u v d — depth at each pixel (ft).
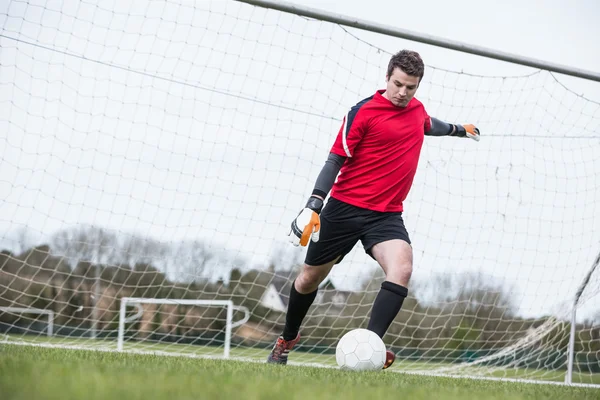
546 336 76.33
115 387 16.26
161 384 17.70
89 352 37.65
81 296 95.81
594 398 25.53
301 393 17.97
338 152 38.68
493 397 21.39
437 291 84.23
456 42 57.31
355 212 39.50
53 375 18.33
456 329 84.58
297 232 36.32
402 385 25.57
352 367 34.81
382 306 36.65
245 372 26.99
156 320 111.04
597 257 67.82
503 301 78.79
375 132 38.75
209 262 81.97
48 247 81.92
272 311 119.65
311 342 97.71
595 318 72.43
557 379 77.25
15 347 38.17
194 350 95.45
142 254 81.87
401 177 39.70
